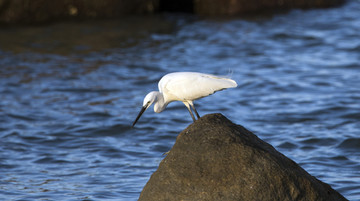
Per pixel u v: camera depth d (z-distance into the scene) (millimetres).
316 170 10609
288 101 16031
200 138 7289
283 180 7039
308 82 17797
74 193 9625
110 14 25656
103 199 9305
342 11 28297
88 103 15945
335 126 13711
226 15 26969
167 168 7180
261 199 6887
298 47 22203
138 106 15750
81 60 20016
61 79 17953
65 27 23656
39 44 21500
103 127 13914
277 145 12359
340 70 19062
